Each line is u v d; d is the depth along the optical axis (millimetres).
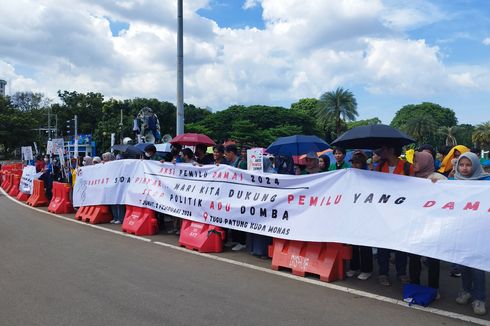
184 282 5641
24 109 97500
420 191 5000
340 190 5754
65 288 5352
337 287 5508
